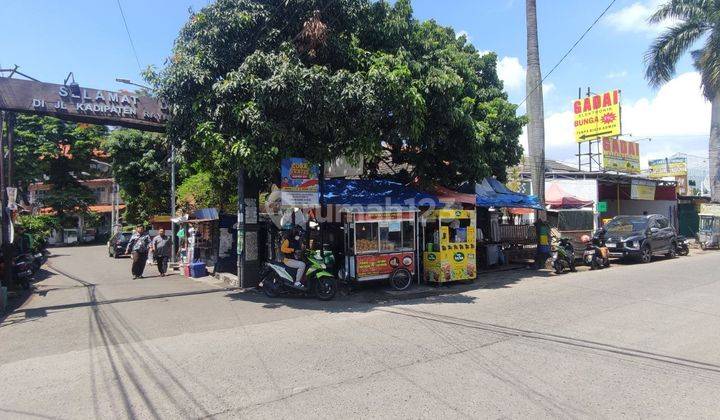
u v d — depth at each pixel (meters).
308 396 4.66
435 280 12.20
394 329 7.39
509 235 17.69
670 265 15.91
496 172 16.50
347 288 11.35
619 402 4.45
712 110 23.08
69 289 12.65
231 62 10.23
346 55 10.45
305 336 7.03
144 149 31.73
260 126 9.03
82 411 4.45
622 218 19.08
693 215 32.41
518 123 14.85
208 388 4.95
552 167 33.09
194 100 9.95
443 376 5.18
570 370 5.36
